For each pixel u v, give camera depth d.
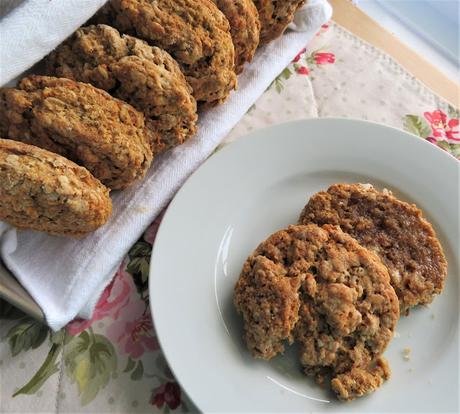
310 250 0.22
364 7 0.36
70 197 0.20
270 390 0.21
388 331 0.21
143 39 0.24
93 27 0.23
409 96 0.31
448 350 0.22
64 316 0.22
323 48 0.33
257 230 0.25
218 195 0.25
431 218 0.26
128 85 0.23
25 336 0.22
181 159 0.27
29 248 0.24
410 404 0.21
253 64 0.30
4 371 0.22
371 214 0.24
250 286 0.22
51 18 0.21
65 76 0.23
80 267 0.23
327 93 0.31
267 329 0.21
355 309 0.21
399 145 0.27
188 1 0.24
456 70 0.34
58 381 0.22
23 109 0.21
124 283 0.24
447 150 0.29
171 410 0.21
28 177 0.20
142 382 0.22
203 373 0.21
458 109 0.31
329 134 0.27
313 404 0.21
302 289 0.21
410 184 0.26
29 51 0.21
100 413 0.21
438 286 0.23
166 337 0.21
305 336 0.21
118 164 0.23
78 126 0.21
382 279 0.21
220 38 0.24
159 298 0.22
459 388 0.21
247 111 0.30
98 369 0.22
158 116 0.24
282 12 0.29
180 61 0.24
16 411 0.21
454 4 0.35
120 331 0.23
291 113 0.30
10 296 0.22
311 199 0.25
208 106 0.27
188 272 0.23
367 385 0.21
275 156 0.27
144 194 0.25
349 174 0.27
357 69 0.32
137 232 0.25
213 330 0.22
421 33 0.35
